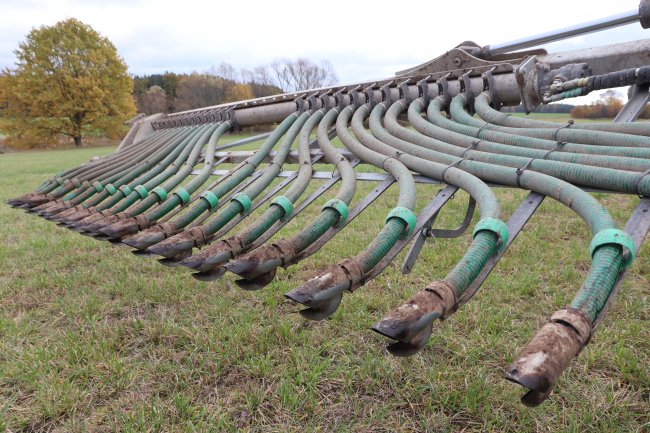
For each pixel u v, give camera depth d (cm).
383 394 229
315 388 234
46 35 3459
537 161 167
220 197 237
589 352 249
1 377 250
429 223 171
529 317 297
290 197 208
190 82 5156
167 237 198
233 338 277
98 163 385
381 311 315
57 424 217
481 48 272
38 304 352
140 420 210
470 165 183
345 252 427
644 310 294
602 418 204
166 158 335
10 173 1487
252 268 141
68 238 544
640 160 146
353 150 237
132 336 292
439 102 253
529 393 91
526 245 427
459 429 204
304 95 329
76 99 3525
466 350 256
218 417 215
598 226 118
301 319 304
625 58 199
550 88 201
